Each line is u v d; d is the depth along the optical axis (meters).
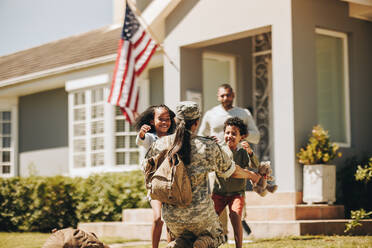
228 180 6.88
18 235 11.50
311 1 10.20
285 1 9.94
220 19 10.92
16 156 18.20
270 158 12.29
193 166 5.20
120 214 11.64
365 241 7.84
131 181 11.76
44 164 17.41
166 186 5.05
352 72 10.95
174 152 5.13
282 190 9.73
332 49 10.92
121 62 11.52
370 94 11.19
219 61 13.23
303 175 9.67
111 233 10.37
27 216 12.69
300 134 9.76
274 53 10.06
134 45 11.56
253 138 8.57
